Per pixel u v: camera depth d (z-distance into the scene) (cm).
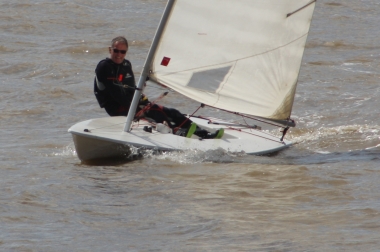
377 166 2739
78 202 2284
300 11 2898
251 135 3191
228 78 2984
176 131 3094
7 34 6053
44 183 2509
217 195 2355
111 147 2848
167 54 2928
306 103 4169
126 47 3089
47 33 6188
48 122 3706
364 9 7669
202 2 2888
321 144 3228
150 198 2328
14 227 2030
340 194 2339
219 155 2888
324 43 6044
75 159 2919
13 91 4359
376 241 1880
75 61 5238
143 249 1859
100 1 7569
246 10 2911
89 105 4112
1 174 2638
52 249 1861
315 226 2022
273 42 2948
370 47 5922
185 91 2984
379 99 4228
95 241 1923
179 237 1950
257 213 2153
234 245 1873
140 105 3133
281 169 2692
